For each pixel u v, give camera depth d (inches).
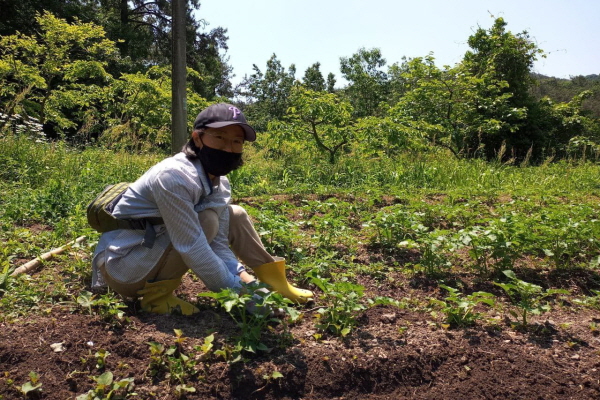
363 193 284.2
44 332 104.3
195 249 104.7
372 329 117.2
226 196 114.6
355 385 98.2
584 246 182.9
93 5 1047.0
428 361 105.3
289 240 174.1
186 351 99.3
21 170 284.0
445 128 543.5
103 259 113.0
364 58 1167.6
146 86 569.0
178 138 360.8
